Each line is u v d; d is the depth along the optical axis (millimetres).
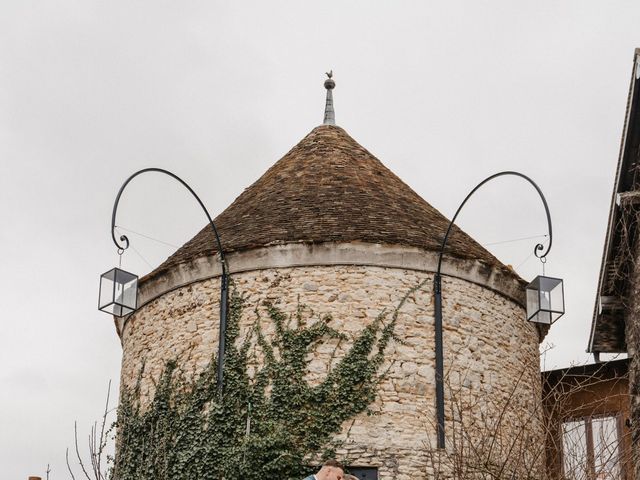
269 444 15391
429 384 15961
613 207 17797
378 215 17234
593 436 17969
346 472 15336
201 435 15969
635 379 17516
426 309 16344
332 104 20812
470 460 15156
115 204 15445
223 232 17562
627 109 17219
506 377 16953
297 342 15953
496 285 17266
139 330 17812
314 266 16344
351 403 15648
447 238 17328
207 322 16594
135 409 17234
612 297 18844
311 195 17781
